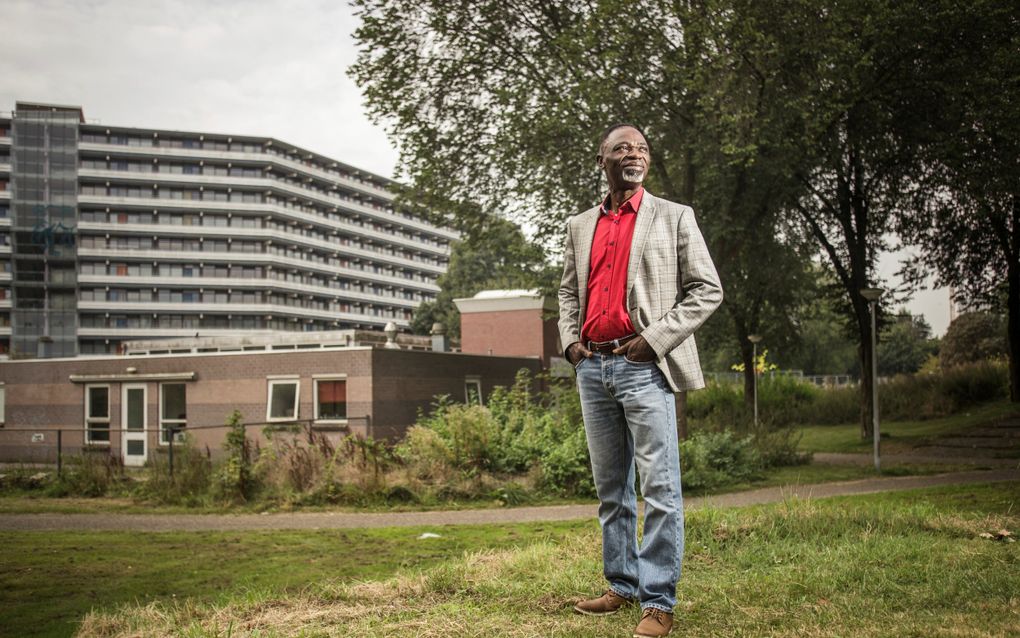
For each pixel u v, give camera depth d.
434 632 3.19
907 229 24.66
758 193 17.23
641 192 3.40
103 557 7.48
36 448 24.25
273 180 124.44
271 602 3.97
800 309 30.11
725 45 14.70
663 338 3.12
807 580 3.99
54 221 115.44
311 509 12.35
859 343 26.08
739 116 14.41
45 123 116.25
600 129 15.84
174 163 121.44
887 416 30.78
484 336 28.67
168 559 7.34
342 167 137.62
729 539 5.37
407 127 18.25
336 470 13.42
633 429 3.27
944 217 23.95
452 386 22.27
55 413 24.09
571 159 16.73
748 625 3.19
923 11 16.14
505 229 19.08
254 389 20.88
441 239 157.25
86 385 23.61
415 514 11.59
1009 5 16.47
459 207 18.69
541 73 17.41
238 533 9.52
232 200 123.44
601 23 14.85
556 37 16.08
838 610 3.39
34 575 6.45
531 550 5.14
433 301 85.06
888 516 5.94
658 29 15.18
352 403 19.42
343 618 3.54
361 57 17.98
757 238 18.75
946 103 17.70
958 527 5.63
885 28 16.02
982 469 15.95
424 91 18.28
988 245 26.48
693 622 3.27
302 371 20.16
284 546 8.16
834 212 23.44
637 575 3.50
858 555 4.59
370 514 11.72
